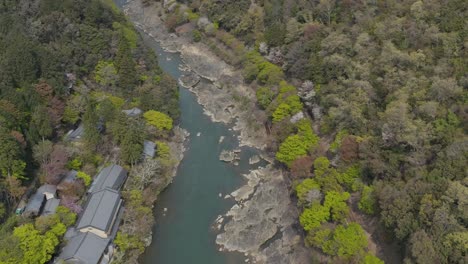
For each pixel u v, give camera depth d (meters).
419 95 75.62
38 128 82.75
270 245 74.25
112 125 89.25
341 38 97.94
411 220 58.97
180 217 81.19
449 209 57.06
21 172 73.62
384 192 64.38
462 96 72.81
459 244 53.06
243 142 100.81
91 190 77.81
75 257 64.38
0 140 70.81
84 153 83.06
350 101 84.44
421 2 94.62
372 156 71.88
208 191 87.19
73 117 92.00
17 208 72.62
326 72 95.50
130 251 71.06
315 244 66.94
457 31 85.88
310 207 72.31
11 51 92.44
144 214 75.50
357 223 69.38
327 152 83.31
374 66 88.50
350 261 61.69
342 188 74.75
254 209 81.12
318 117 91.56
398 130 70.75
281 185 85.88
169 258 73.06
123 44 105.00
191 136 103.88
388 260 64.12
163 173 88.12
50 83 91.75
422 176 64.12
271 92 104.44
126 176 83.31
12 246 60.44
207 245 75.31
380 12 104.50
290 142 84.88
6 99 80.94
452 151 63.72
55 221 67.88
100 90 103.62
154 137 95.56
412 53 83.62
